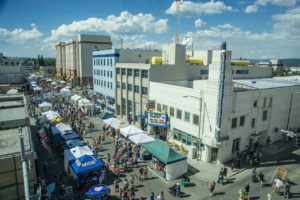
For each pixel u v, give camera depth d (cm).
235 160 2627
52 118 3641
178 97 3138
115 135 3588
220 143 2544
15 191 1400
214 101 2562
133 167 2595
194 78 4344
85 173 2252
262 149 3141
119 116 4906
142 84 4000
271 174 2442
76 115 4619
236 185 2228
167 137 3425
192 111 2906
